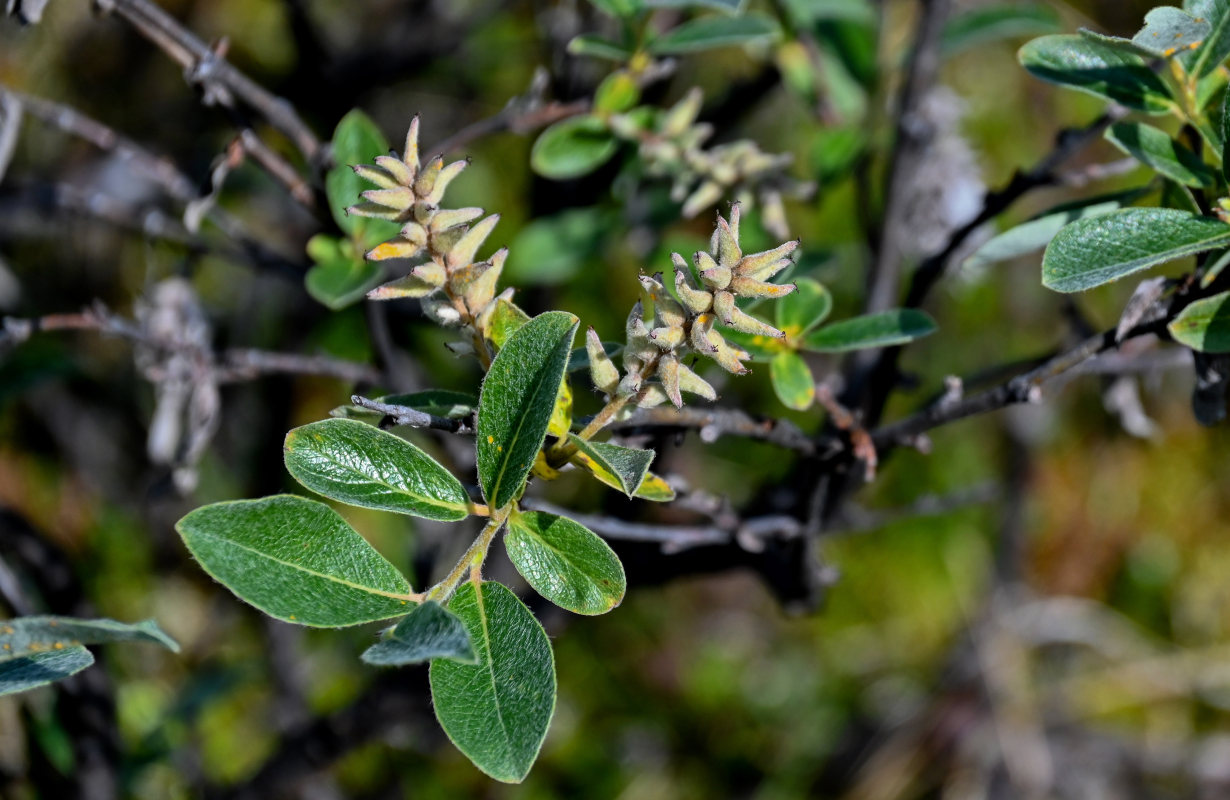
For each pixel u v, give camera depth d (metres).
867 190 0.61
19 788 0.61
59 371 0.65
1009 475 1.01
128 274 0.87
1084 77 0.45
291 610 0.39
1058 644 1.07
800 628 1.06
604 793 0.95
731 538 0.52
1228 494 1.07
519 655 0.39
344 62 0.83
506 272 0.68
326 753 0.68
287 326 0.81
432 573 0.71
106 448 0.89
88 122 0.54
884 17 0.69
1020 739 1.00
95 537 0.84
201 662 0.84
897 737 1.00
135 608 0.83
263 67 0.90
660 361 0.40
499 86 0.92
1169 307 0.44
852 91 0.69
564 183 0.71
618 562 0.40
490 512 0.40
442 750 0.82
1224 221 0.42
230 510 0.39
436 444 0.58
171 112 0.89
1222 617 1.05
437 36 0.83
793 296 0.46
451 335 0.68
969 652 1.02
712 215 0.65
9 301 0.81
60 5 0.84
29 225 0.81
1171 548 1.07
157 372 0.54
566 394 0.42
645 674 1.01
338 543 0.39
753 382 0.91
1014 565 1.03
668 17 0.71
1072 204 0.46
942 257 0.52
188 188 0.56
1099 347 0.45
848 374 0.60
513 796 0.91
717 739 1.00
